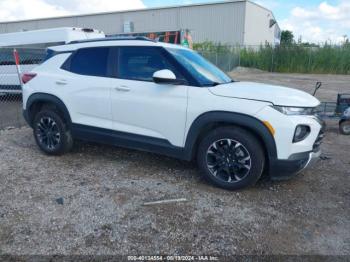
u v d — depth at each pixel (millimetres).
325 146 5820
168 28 37438
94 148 5434
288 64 26078
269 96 3568
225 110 3621
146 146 4223
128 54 4328
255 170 3619
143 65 4199
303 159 3533
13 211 3361
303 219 3264
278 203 3576
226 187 3816
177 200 3592
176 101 3889
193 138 3857
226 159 3764
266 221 3211
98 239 2900
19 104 11430
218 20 35125
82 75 4637
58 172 4414
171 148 4035
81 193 3777
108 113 4418
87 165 4680
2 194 3746
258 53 28109
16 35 11953
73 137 4918
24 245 2809
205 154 3875
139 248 2781
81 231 3014
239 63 28406
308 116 3553
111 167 4602
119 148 5438
